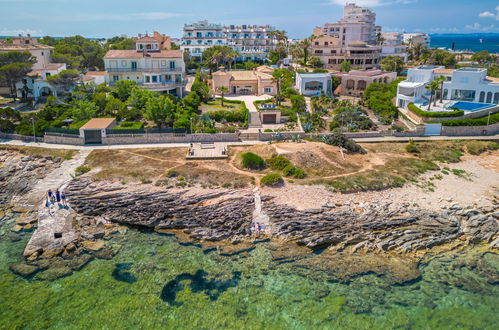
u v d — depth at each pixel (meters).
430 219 46.75
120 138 66.94
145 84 88.06
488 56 163.00
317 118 76.81
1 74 84.38
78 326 31.72
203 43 159.62
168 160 59.56
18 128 69.88
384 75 109.75
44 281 36.94
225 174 54.97
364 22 160.88
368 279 37.59
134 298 34.75
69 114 76.44
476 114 75.44
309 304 34.28
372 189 52.72
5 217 48.38
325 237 43.38
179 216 47.41
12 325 31.69
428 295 35.53
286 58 151.38
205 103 92.12
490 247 42.66
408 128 75.12
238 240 43.53
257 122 78.38
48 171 57.53
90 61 127.38
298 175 54.84
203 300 34.56
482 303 34.59
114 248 42.19
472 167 60.28
